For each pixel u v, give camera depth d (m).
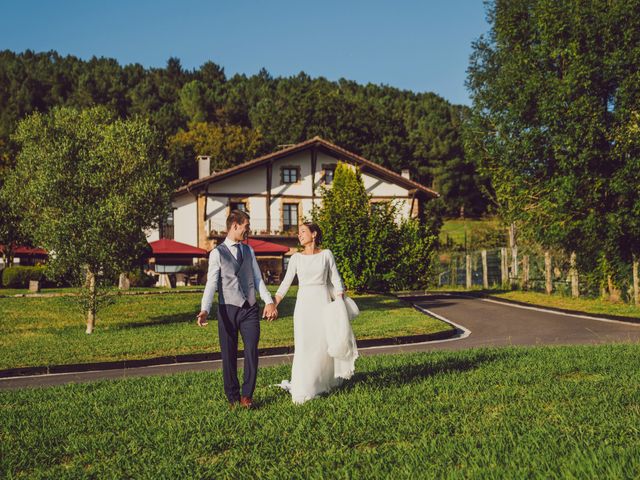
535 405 5.23
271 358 11.64
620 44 17.80
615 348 9.09
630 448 3.76
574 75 17.77
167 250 34.38
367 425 4.76
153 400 6.19
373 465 3.83
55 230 15.83
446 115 95.38
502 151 22.20
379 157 61.53
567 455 3.74
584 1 18.33
